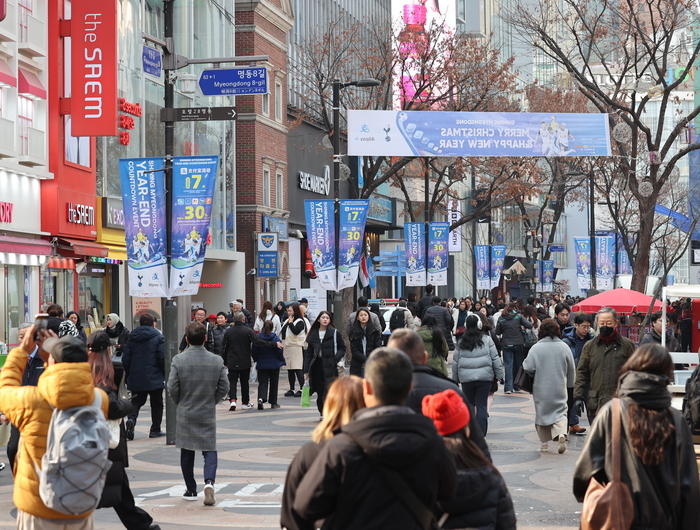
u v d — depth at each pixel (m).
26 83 51.91
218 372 21.58
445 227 66.56
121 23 62.50
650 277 74.31
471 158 81.69
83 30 54.38
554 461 27.41
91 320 60.09
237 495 22.36
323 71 89.69
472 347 30.00
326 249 51.22
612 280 96.44
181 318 69.75
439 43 73.50
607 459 10.51
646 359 10.66
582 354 26.03
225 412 41.03
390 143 48.94
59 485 12.12
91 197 59.09
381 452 8.25
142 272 32.59
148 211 32.47
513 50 168.38
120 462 16.50
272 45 92.50
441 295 161.00
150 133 68.19
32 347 13.59
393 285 139.12
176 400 21.62
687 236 80.19
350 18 118.69
